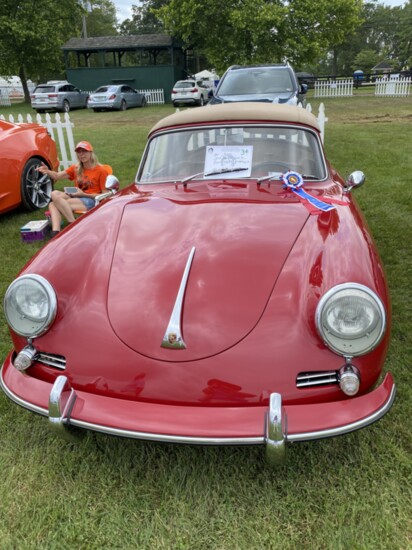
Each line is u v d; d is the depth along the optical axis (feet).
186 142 10.45
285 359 5.98
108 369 6.23
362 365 6.12
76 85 105.19
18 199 18.65
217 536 6.04
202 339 6.11
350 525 6.04
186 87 79.77
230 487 6.71
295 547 5.84
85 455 7.38
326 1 72.59
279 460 5.80
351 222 7.79
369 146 30.14
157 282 6.72
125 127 50.24
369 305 5.90
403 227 16.31
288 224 7.64
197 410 5.95
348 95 85.51
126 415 6.02
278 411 5.66
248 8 71.67
